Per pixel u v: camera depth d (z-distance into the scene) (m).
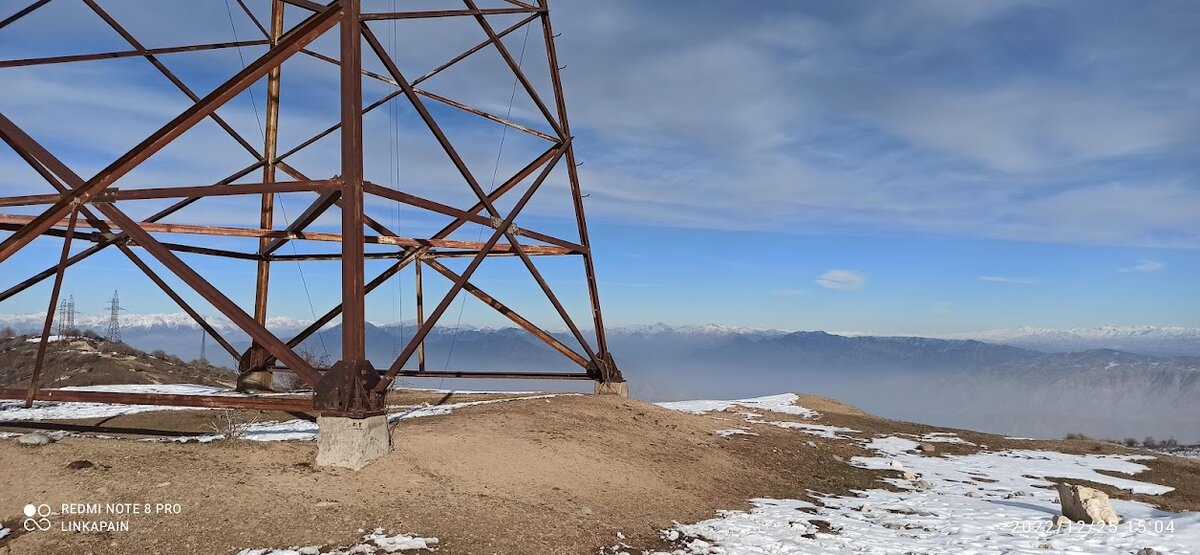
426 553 9.91
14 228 18.00
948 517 15.62
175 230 19.02
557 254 25.78
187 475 11.37
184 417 21.72
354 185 13.61
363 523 10.61
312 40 13.96
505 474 14.61
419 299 26.34
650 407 26.73
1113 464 27.30
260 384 25.89
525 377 27.38
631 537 12.42
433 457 14.38
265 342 13.50
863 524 14.72
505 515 12.13
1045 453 29.33
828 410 39.28
